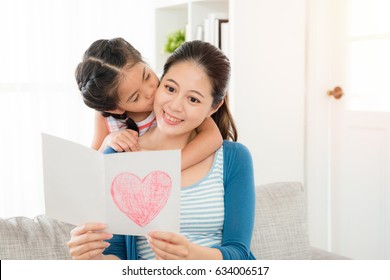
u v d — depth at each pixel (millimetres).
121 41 1467
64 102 3561
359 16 2939
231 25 2801
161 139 1462
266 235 1729
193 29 3107
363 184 2957
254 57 2848
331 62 3082
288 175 2984
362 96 2955
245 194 1415
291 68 2947
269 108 2900
